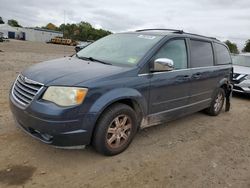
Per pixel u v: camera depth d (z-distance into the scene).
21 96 3.83
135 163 4.01
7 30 81.94
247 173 4.08
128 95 4.00
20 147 4.11
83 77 3.71
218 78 6.45
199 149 4.75
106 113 3.85
